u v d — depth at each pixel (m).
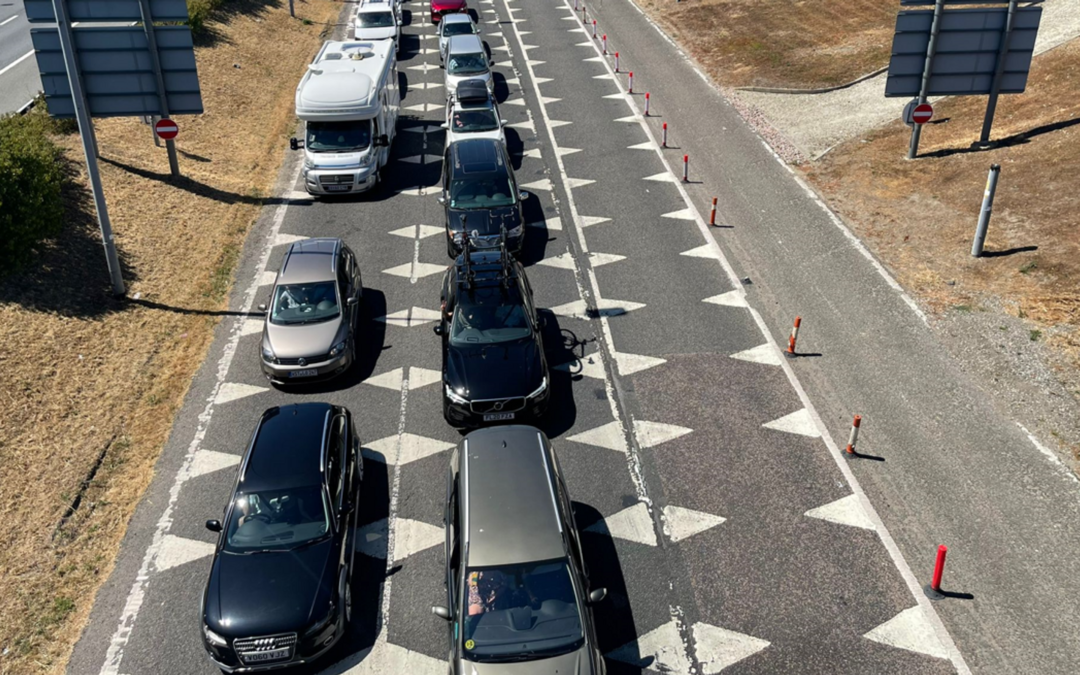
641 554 11.93
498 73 32.81
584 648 9.62
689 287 18.31
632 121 27.59
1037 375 14.55
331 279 16.59
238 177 23.91
